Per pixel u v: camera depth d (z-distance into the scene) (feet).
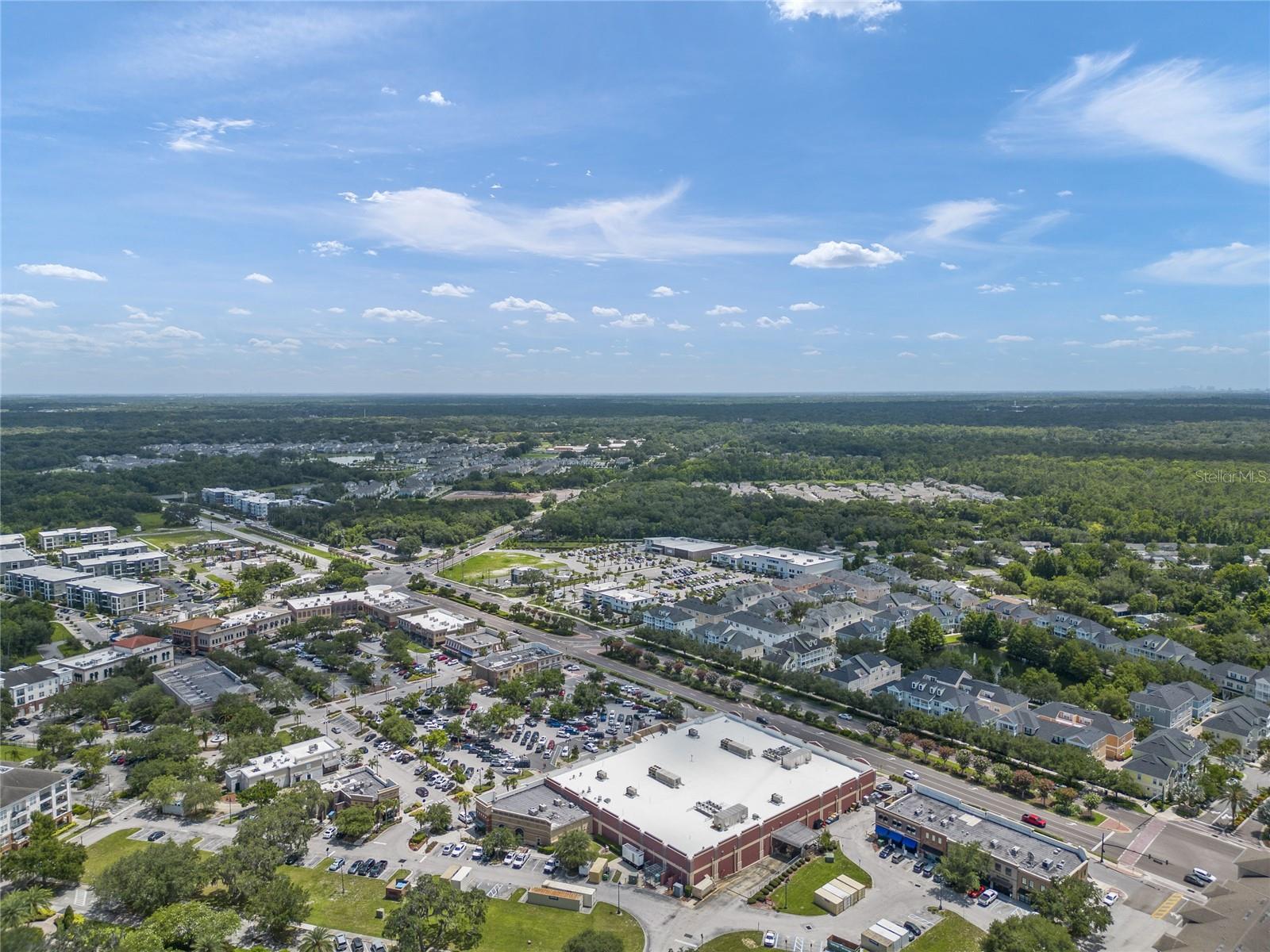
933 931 592.19
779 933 591.37
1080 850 655.76
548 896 623.36
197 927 545.03
